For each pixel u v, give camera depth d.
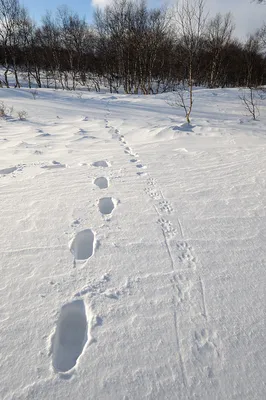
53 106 10.19
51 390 1.28
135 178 3.51
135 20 19.52
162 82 21.75
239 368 1.40
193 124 7.09
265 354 1.47
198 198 3.03
